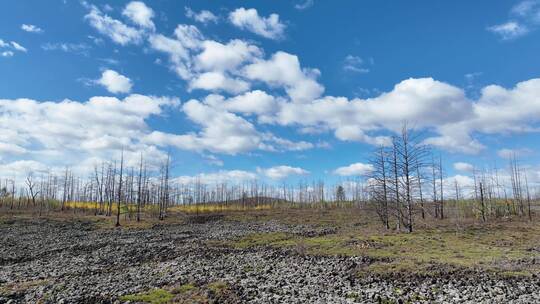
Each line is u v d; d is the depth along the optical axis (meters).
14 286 18.89
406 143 55.06
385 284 17.61
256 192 123.38
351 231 46.84
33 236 47.91
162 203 79.62
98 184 83.06
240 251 31.53
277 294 16.05
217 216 77.56
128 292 16.66
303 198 125.06
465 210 70.44
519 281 17.52
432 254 25.92
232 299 15.13
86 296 16.05
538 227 46.31
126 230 55.81
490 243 32.16
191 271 22.11
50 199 98.62
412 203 42.78
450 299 14.66
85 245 38.31
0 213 71.12
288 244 34.62
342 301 14.70
